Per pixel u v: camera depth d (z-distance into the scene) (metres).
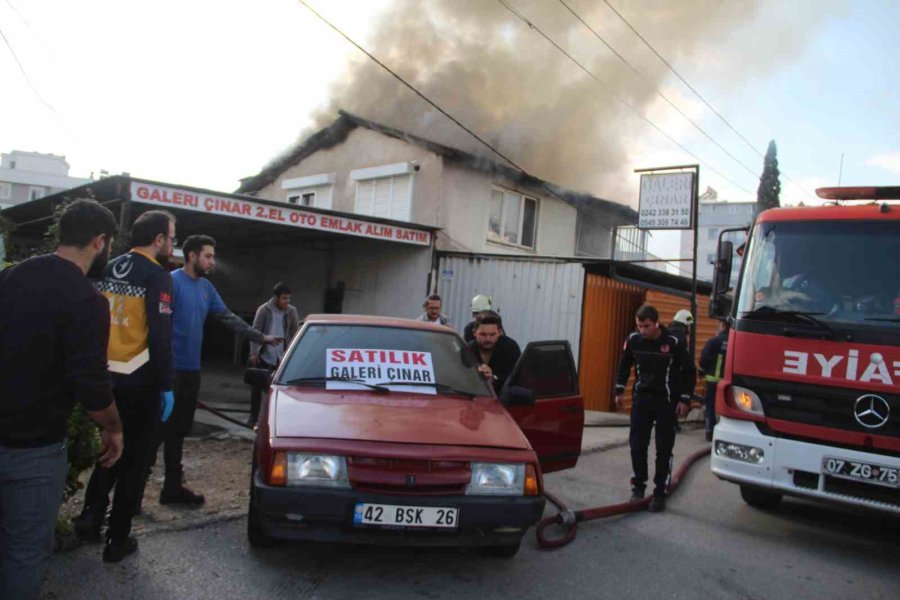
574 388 5.56
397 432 3.80
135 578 3.56
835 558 4.81
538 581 4.00
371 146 14.89
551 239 15.55
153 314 3.60
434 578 3.91
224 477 5.51
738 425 5.16
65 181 54.84
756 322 5.20
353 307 13.45
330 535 3.53
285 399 4.18
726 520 5.57
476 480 3.70
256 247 16.16
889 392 4.62
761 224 5.56
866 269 5.00
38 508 2.54
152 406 3.70
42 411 2.54
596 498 5.97
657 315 5.66
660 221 11.42
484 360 5.86
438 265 12.24
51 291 2.56
